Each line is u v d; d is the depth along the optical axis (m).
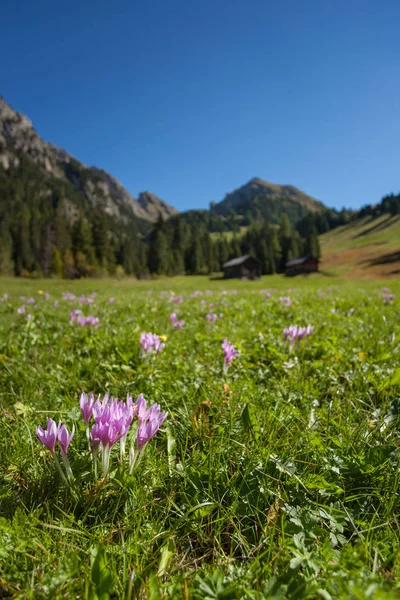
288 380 4.24
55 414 3.28
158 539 1.92
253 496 2.17
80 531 1.85
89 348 5.69
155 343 4.82
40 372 4.58
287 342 5.53
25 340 6.15
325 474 2.35
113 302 15.55
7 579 1.61
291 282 70.81
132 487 2.16
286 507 2.04
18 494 2.24
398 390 3.76
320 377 4.39
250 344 6.04
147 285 54.28
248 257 108.88
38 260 136.50
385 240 171.75
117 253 166.50
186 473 2.30
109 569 1.63
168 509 2.12
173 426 2.99
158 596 1.44
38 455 2.57
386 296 14.00
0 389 4.08
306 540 1.87
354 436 2.79
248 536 2.00
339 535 1.92
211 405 3.40
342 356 5.07
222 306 13.31
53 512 2.07
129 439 2.61
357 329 7.49
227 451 2.53
